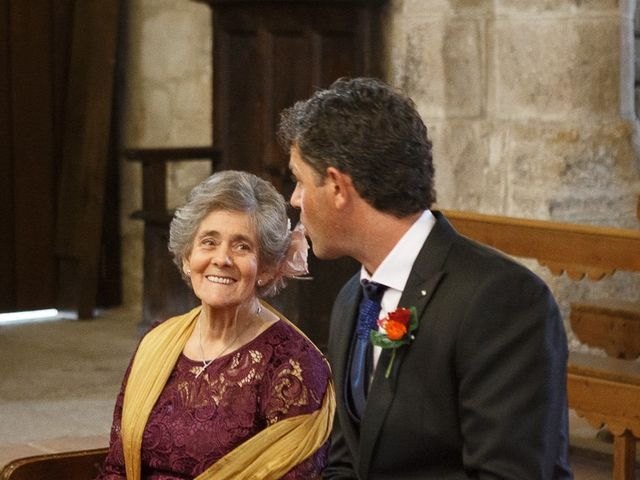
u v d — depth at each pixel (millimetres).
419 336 3236
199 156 9289
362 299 3562
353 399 3453
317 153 3250
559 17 8148
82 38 10281
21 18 10203
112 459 3734
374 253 3367
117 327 9953
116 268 10742
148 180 9273
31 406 7535
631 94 8406
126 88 10711
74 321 10219
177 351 3727
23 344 9312
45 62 10328
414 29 8562
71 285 10328
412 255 3338
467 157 8461
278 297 8461
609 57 8164
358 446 3408
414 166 3258
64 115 10414
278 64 8898
